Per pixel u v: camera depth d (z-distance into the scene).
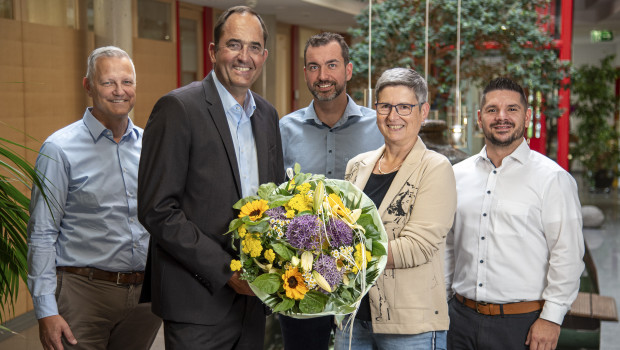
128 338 2.76
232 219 2.07
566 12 8.05
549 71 7.02
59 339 2.45
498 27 6.73
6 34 4.75
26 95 4.97
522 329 2.47
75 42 5.62
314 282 1.83
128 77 2.55
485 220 2.51
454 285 2.63
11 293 2.31
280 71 12.12
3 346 4.13
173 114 2.00
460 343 2.60
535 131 7.95
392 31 6.83
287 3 9.34
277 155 2.37
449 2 6.67
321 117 2.96
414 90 2.25
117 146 2.61
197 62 9.36
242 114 2.19
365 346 2.38
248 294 2.05
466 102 7.09
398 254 2.14
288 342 2.88
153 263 2.13
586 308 3.81
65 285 2.54
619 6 12.04
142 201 2.00
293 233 1.84
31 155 5.02
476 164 2.60
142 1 7.66
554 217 2.42
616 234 8.93
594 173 13.55
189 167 2.05
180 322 2.07
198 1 8.89
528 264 2.46
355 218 1.95
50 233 2.49
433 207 2.19
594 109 13.40
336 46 2.82
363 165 2.39
